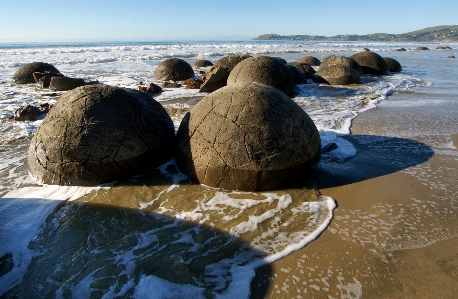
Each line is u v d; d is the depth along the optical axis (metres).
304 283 2.93
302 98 11.56
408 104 10.33
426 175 5.01
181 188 4.56
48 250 3.45
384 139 6.84
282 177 4.40
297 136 4.43
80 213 4.07
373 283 2.91
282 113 4.41
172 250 3.38
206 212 4.04
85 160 4.48
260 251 3.35
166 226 3.79
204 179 4.54
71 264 3.23
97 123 4.49
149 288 2.85
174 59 16.69
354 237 3.54
